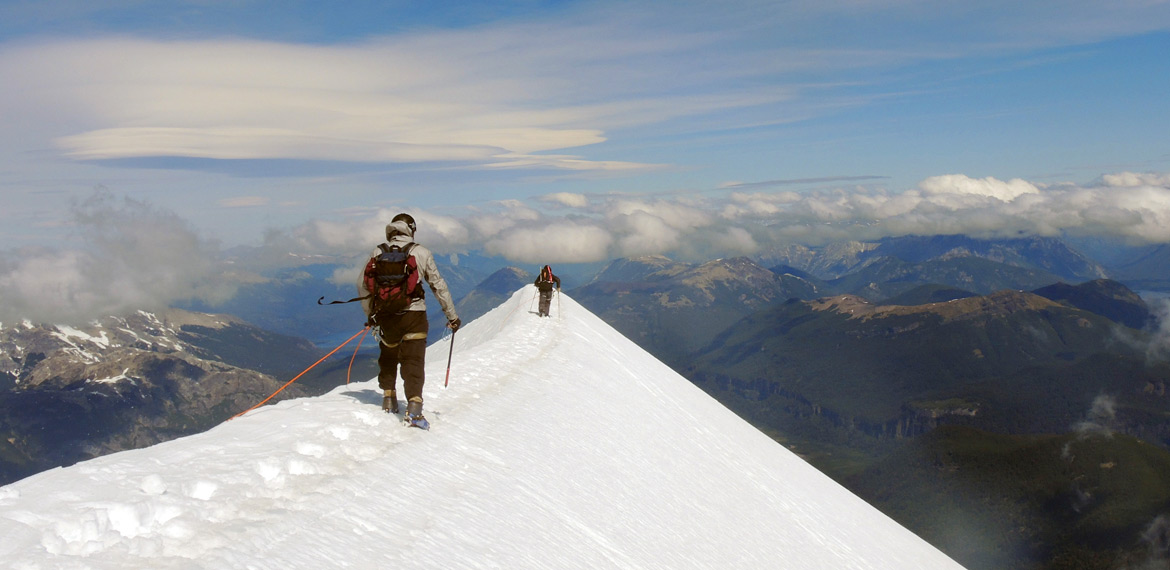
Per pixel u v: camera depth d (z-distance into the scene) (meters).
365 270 10.46
